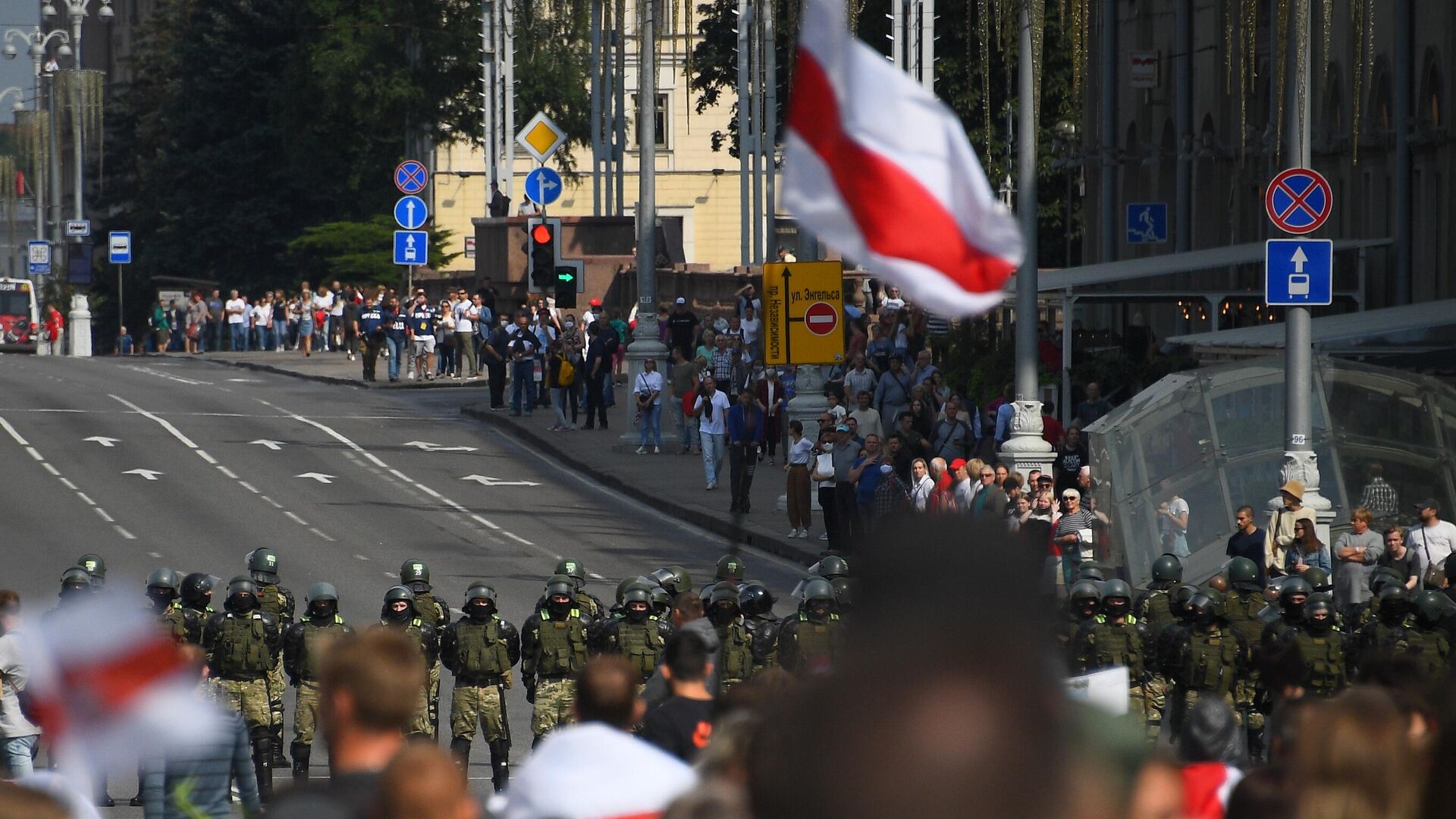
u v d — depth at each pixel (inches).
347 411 6643.7
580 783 784.9
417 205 7701.8
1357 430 3083.2
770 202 6412.4
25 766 2064.5
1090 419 3983.8
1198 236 6304.1
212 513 4471.0
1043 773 287.1
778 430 5467.5
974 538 308.3
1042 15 3257.9
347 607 3371.1
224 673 2209.6
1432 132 4680.1
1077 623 2274.9
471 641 2166.6
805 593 2138.3
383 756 742.5
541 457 5649.6
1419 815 647.1
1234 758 1040.2
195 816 980.6
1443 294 4677.7
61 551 3924.7
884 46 7455.7
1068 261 7401.6
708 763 781.3
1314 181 2778.1
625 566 3868.1
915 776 285.4
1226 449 3149.6
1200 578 3065.9
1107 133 7022.6
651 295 5575.8
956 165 758.5
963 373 4972.9
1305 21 2795.3
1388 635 2226.9
